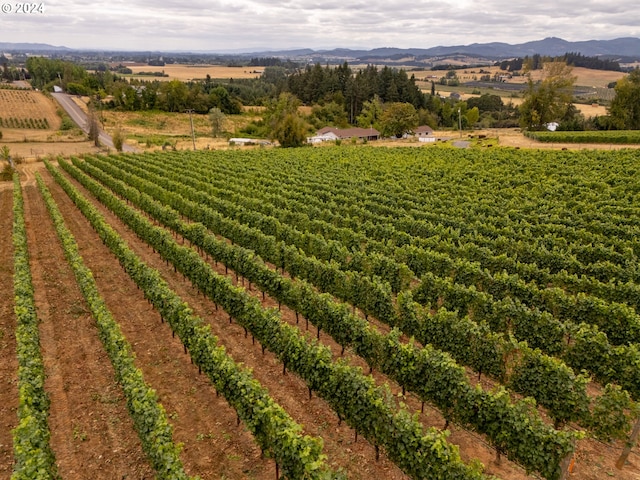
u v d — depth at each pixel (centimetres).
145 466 1209
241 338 1841
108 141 9950
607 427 1198
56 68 19888
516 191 3931
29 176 5856
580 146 7538
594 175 4528
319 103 14950
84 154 7431
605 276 2108
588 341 1452
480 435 1317
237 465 1215
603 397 1204
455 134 11175
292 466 1056
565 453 1058
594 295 1909
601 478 1173
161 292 1856
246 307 1722
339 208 3400
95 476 1178
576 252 2419
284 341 1520
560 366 1285
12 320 1988
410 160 5997
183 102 15025
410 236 2628
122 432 1327
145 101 14762
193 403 1452
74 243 2536
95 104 14475
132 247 2958
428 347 1367
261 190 4153
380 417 1162
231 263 2338
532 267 2109
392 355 1426
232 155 6925
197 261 2150
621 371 1387
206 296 2219
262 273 2081
